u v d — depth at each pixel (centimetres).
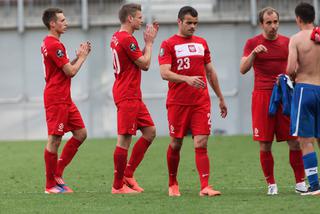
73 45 7575
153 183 3656
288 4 7575
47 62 3288
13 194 3300
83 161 4766
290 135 3017
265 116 3061
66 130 3319
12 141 6856
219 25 7600
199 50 3078
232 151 5181
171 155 3127
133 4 3225
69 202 2952
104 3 7644
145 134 3353
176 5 7631
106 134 7556
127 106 3209
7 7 7738
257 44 3069
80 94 7544
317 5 7350
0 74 7681
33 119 7681
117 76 3238
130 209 2734
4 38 7681
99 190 3434
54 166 3316
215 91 3183
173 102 3092
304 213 2547
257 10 7575
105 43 7556
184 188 3431
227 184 3522
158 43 7512
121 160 3231
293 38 2956
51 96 3288
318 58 2941
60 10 3300
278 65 3050
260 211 2614
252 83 7575
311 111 2944
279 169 4044
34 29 7662
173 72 3062
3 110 7681
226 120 7538
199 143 3066
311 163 2936
